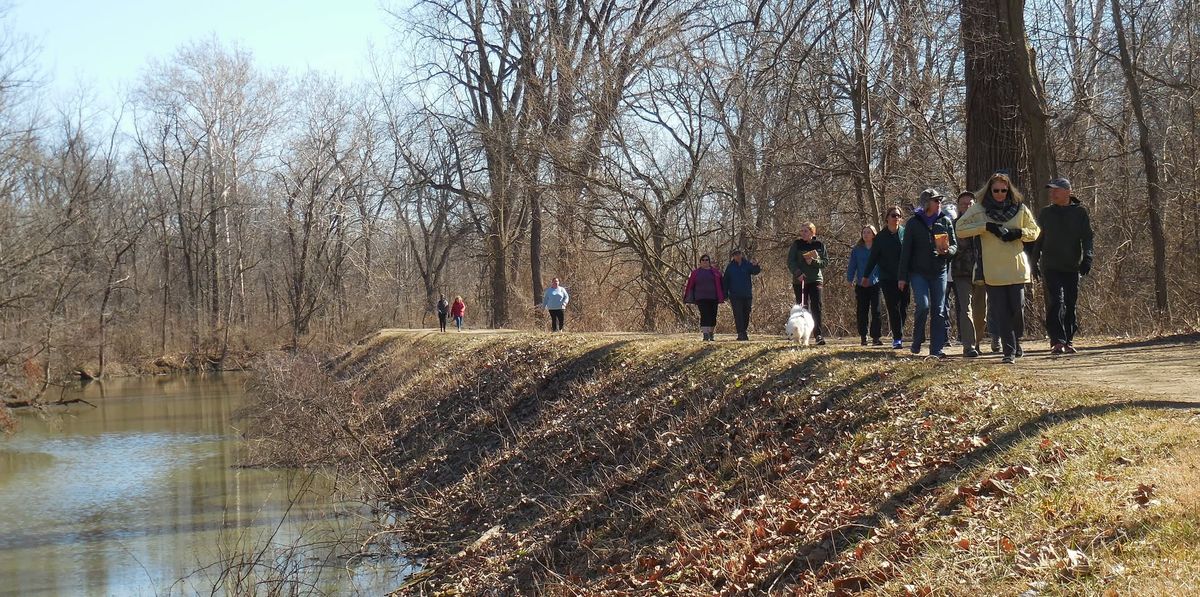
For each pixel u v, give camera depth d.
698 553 9.04
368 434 21.17
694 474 11.19
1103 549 5.52
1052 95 27.00
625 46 31.81
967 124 18.81
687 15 32.12
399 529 14.32
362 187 58.91
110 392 42.06
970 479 7.43
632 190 31.27
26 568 14.60
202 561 14.25
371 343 38.62
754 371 13.27
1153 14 26.88
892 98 24.14
